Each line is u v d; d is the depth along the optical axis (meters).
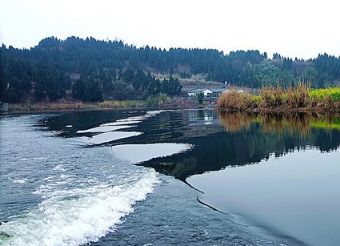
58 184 19.09
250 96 79.19
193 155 26.62
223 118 60.34
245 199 16.08
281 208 14.67
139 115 82.50
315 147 27.42
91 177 20.67
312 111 63.50
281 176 19.55
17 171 22.62
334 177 18.88
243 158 24.70
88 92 137.62
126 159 26.56
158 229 12.77
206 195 16.91
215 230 12.67
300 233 12.19
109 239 11.84
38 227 12.41
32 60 172.25
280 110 68.06
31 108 115.81
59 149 32.28
